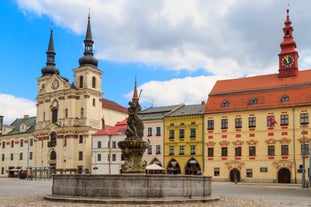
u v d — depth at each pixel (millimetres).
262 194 39719
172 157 88375
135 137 33938
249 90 81438
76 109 117438
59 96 119688
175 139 88562
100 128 118625
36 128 124375
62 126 116812
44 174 105125
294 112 74812
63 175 28188
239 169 78938
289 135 74750
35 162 122125
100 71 121688
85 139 113688
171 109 94438
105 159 107938
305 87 76062
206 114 84188
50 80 123312
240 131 79750
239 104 80938
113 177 25625
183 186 26828
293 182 73250
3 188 48781
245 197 34344
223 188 53250
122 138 106625
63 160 115625
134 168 33469
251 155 78188
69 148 114625
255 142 77938
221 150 81500
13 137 133000
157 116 93625
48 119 121938
